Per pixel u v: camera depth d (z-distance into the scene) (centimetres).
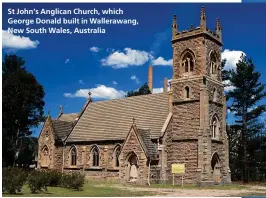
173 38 6153
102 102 7269
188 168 5512
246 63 8081
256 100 8000
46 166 7012
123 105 6806
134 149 5519
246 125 8062
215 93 5944
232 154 8600
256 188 5081
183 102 5806
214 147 5697
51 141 7025
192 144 5553
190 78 5809
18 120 8306
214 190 4538
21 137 8775
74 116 8694
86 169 6475
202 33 5803
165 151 5644
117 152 6141
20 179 3525
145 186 5044
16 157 8544
